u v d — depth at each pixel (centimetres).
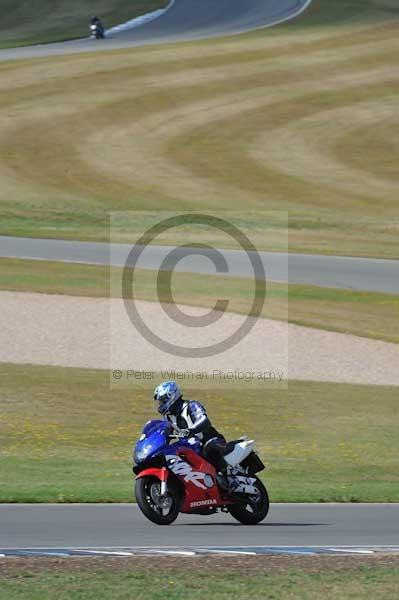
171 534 4222
